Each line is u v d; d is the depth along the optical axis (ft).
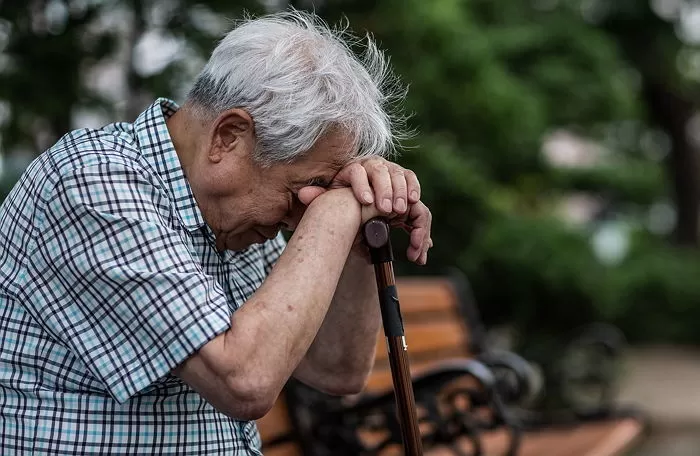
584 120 42.68
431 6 29.14
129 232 8.17
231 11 20.86
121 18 21.58
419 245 9.70
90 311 8.19
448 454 17.17
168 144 8.79
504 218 37.09
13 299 8.47
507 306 37.32
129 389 8.08
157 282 8.07
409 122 30.14
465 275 34.32
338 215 8.82
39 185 8.48
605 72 41.39
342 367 10.89
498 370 18.71
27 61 20.61
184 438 8.71
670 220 84.48
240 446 9.46
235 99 8.63
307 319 8.32
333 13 26.61
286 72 8.60
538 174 42.88
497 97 31.73
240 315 8.18
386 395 14.34
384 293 9.51
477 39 31.37
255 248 10.19
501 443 19.35
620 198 66.64
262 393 8.07
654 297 65.16
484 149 34.45
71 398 8.40
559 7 42.83
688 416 36.58
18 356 8.42
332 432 14.69
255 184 8.82
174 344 8.02
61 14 20.98
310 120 8.61
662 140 82.64
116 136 8.90
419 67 29.68
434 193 31.55
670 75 68.03
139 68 21.53
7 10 20.31
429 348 20.83
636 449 30.50
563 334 37.70
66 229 8.19
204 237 8.97
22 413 8.44
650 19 65.57
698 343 64.85
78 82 21.29
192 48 20.88
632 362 54.44
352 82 8.86
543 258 36.27
